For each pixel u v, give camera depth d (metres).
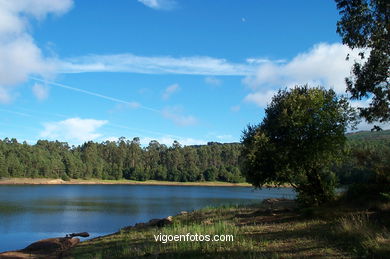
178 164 148.25
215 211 23.39
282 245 9.88
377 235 8.73
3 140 142.50
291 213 17.62
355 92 15.24
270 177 19.34
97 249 13.56
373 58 14.54
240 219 17.67
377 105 15.16
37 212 36.69
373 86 14.88
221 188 108.81
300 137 18.05
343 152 18.56
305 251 8.86
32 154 125.88
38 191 78.06
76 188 95.94
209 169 138.12
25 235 23.23
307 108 17.95
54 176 127.75
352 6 14.16
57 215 34.31
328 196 18.42
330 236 10.31
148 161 155.38
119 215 34.56
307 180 19.06
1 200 51.28
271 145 18.42
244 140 20.28
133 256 10.53
